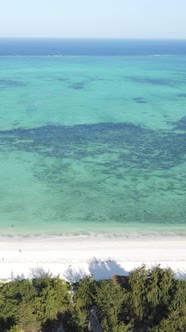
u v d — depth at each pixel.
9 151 55.03
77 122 70.00
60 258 32.38
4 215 38.75
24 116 73.44
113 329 22.00
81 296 25.20
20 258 32.25
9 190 43.56
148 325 24.22
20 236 35.38
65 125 68.00
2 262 31.69
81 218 38.69
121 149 56.72
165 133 64.38
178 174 48.69
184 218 39.28
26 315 23.30
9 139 60.16
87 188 44.56
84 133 63.72
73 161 51.88
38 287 26.25
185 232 36.84
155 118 73.44
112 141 60.12
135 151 56.03
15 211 39.53
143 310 24.27
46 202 41.38
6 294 24.89
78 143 58.94
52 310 24.34
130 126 68.06
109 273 30.70
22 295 24.75
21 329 22.98
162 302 24.38
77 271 30.88
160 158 53.59
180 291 24.64
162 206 41.34
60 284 26.03
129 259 32.44
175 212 40.28
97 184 45.53
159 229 37.22
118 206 41.06
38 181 45.84
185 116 75.19
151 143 59.50
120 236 35.81
